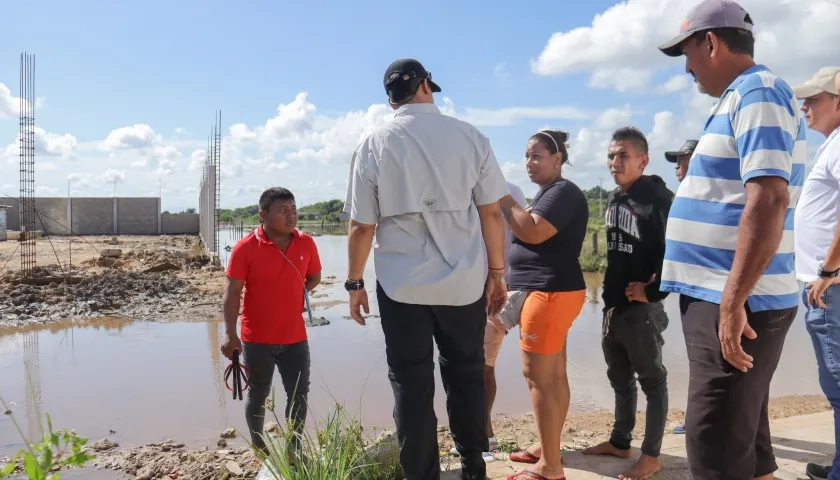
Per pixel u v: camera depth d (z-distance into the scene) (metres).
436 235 3.05
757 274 2.30
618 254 3.81
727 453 2.51
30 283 16.19
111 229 47.72
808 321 3.52
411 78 3.12
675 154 4.86
